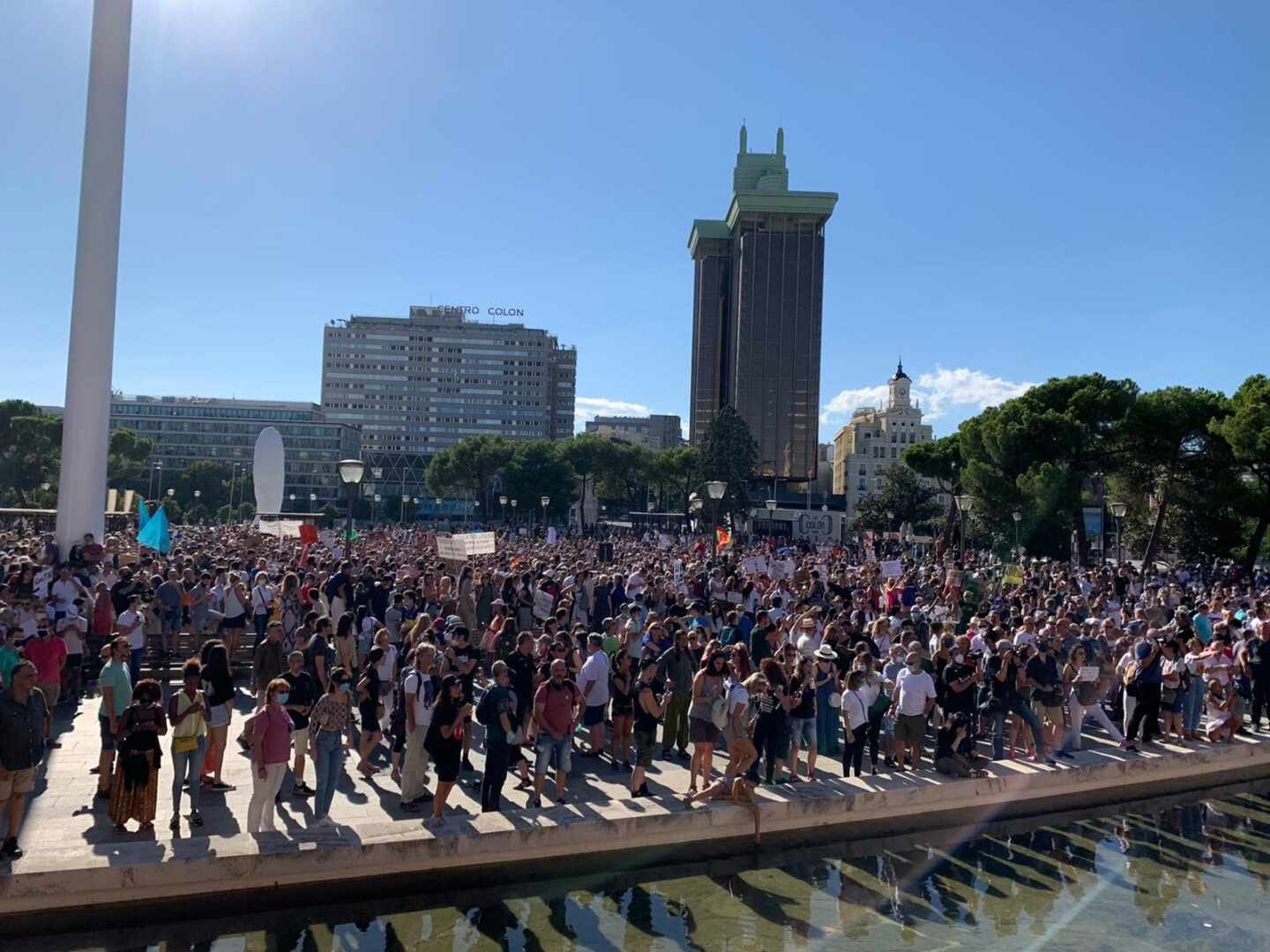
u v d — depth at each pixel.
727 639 16.44
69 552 21.19
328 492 160.62
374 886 10.09
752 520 95.50
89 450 21.53
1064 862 12.03
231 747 13.98
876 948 9.30
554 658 12.48
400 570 24.05
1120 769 14.93
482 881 10.54
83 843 9.70
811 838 12.34
